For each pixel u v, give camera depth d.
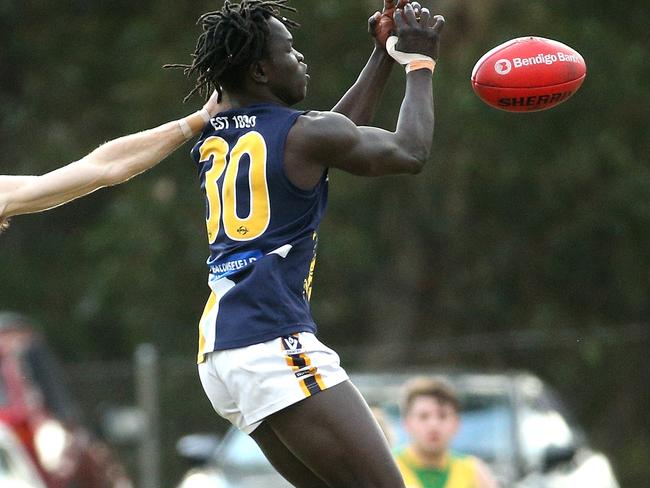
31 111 77.50
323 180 19.53
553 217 70.94
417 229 71.50
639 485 53.94
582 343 53.75
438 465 34.28
